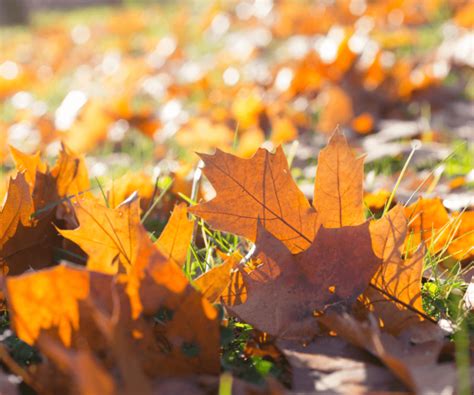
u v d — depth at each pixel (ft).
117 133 6.49
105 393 1.92
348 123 6.38
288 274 2.49
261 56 11.86
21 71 11.30
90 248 2.56
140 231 2.25
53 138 6.81
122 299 2.24
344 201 2.64
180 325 2.28
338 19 12.79
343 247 2.50
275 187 2.61
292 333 2.42
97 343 2.25
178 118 7.11
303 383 2.24
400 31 11.07
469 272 2.85
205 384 2.23
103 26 18.62
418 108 6.64
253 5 16.30
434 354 2.22
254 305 2.45
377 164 4.94
